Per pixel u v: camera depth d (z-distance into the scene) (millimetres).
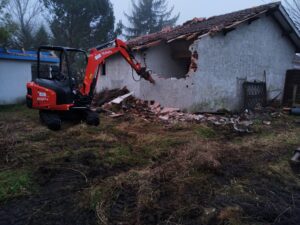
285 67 12492
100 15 25453
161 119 8281
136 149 5602
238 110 10500
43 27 26984
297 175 4562
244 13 10859
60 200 3541
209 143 5918
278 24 11531
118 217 3207
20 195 3648
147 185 3908
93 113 7188
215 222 3154
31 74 13625
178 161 4777
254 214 3330
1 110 10836
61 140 6078
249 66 10820
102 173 4387
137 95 11289
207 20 12844
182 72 12070
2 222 3070
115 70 13078
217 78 9703
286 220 3229
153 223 3109
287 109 10375
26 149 5391
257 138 6746
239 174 4496
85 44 25375
